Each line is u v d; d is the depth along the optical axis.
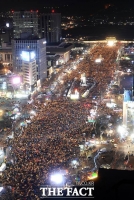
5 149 88.19
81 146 94.06
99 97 158.00
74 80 198.00
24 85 173.12
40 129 110.75
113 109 136.75
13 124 116.12
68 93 167.75
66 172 76.69
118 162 85.81
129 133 108.81
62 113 130.88
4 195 64.38
